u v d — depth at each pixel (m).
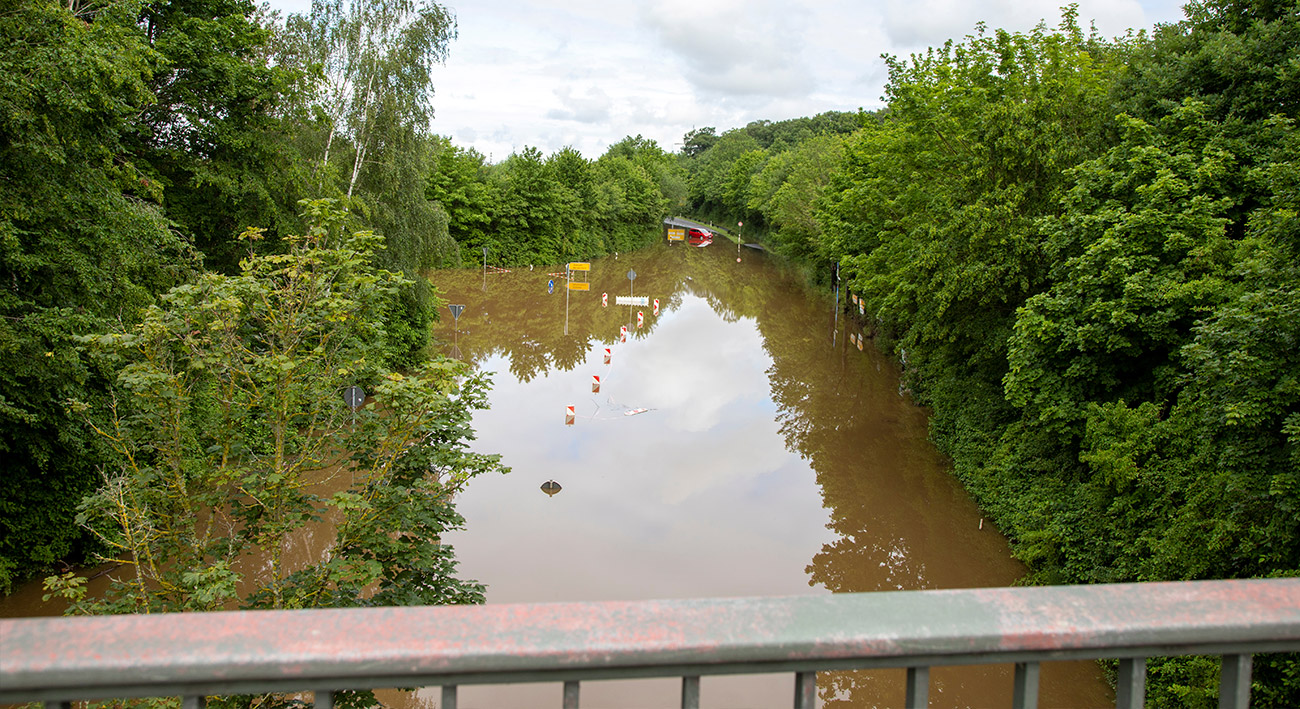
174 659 1.19
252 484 8.48
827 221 37.19
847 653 1.30
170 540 8.22
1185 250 13.94
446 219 31.80
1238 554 9.99
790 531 18.30
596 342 40.03
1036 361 15.77
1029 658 1.36
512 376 32.44
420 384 8.16
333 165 23.36
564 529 17.89
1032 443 18.11
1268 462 9.77
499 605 1.35
